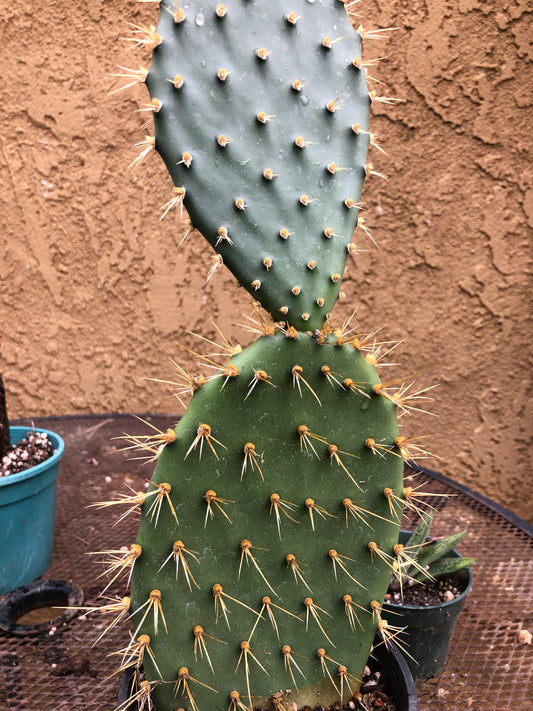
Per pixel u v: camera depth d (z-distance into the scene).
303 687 0.38
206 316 0.83
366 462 0.37
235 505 0.35
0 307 0.88
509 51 0.71
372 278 0.79
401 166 0.76
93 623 0.50
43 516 0.56
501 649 0.47
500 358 0.79
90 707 0.42
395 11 0.72
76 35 0.79
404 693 0.37
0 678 0.45
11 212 0.85
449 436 0.82
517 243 0.76
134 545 0.33
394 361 0.81
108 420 0.76
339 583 0.37
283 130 0.35
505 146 0.74
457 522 0.60
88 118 0.81
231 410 0.34
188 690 0.35
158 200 0.81
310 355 0.34
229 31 0.34
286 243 0.35
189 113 0.34
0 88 0.81
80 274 0.86
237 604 0.36
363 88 0.37
